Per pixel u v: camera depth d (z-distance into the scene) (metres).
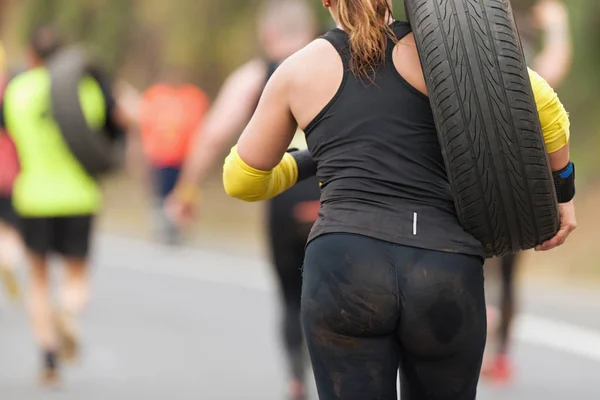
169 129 37.41
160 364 18.42
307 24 15.10
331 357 7.49
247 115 15.30
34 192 17.00
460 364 7.54
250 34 45.50
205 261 31.34
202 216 42.16
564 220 7.95
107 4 50.69
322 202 7.69
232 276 28.42
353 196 7.49
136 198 47.31
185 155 37.72
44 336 17.05
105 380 17.34
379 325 7.38
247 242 36.22
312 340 7.57
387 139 7.47
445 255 7.38
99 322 22.19
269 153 7.94
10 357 19.09
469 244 7.45
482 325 7.52
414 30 7.34
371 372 7.46
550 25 17.11
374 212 7.43
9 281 23.14
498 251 7.62
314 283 7.49
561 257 28.86
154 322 22.12
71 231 17.14
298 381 14.70
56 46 17.34
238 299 24.83
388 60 7.53
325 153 7.64
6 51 51.53
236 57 45.59
